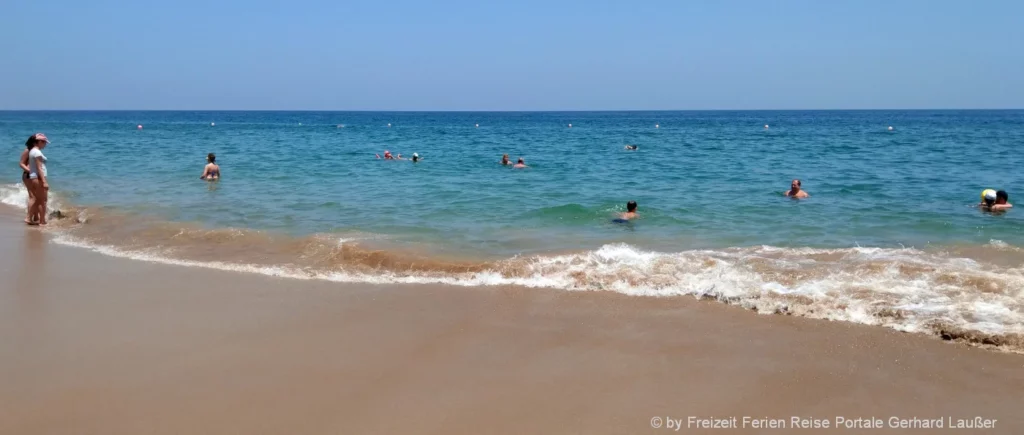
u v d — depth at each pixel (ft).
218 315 19.38
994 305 19.26
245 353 16.44
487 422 13.14
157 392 14.25
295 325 18.56
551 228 33.65
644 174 60.44
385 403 13.91
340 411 13.53
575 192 47.42
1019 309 18.88
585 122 327.67
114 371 15.29
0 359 15.90
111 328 18.16
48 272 24.20
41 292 21.61
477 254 27.37
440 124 295.48
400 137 151.23
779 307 19.86
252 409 13.56
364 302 20.81
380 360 16.12
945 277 22.12
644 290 22.00
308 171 62.34
